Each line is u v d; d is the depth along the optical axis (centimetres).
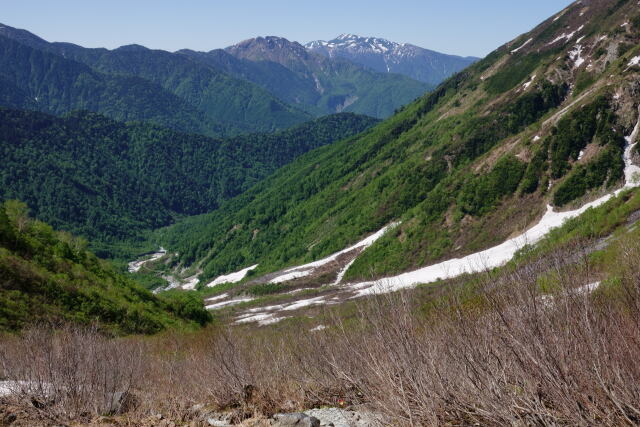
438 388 408
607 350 335
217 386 759
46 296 2620
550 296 379
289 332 920
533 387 353
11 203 3588
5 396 696
